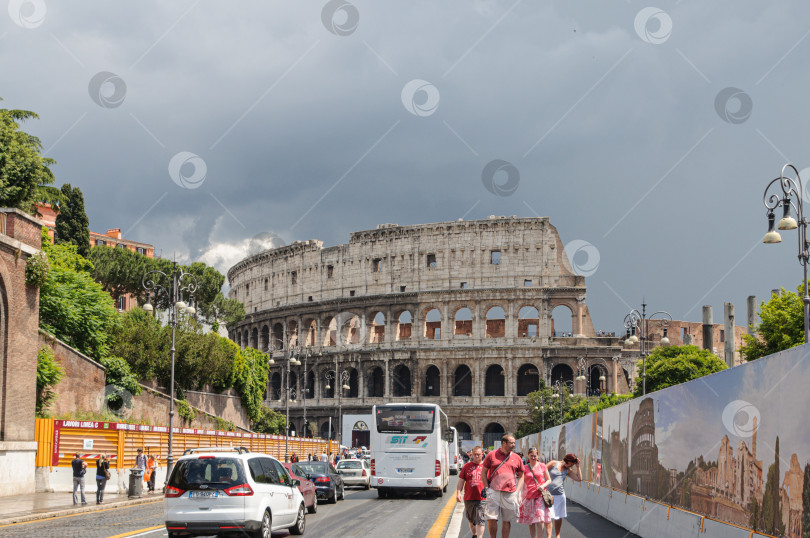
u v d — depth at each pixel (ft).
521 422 489.67
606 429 135.33
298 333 572.51
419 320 529.86
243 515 89.61
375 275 545.85
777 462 61.87
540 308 511.81
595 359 501.56
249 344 618.44
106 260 394.52
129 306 483.10
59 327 249.14
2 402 169.58
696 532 79.00
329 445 437.17
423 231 534.37
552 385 510.99
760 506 65.05
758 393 65.82
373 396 553.64
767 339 278.67
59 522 121.39
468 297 520.42
